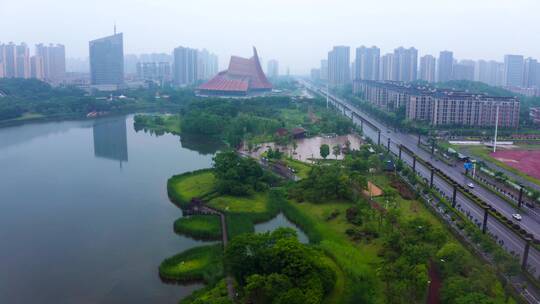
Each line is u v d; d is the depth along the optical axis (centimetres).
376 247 14512
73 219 18162
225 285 12019
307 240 15988
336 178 19538
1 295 12619
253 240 12088
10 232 16900
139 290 12850
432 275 12362
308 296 10444
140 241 16062
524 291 11638
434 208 17975
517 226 15700
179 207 19462
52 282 13312
